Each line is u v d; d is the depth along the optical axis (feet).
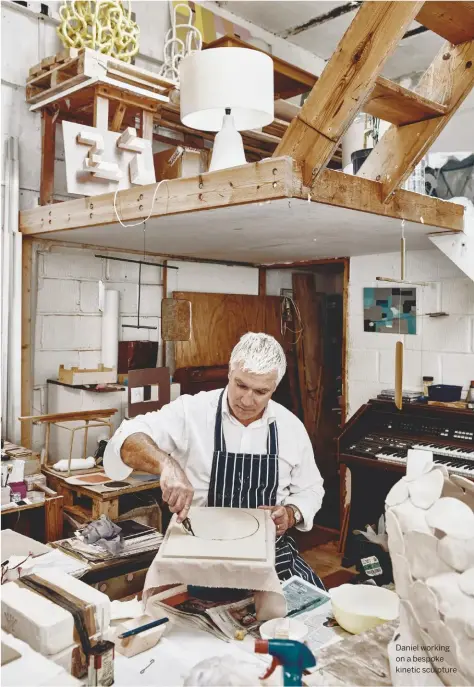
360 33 5.90
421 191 9.26
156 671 4.11
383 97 6.84
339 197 7.07
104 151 9.64
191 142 13.56
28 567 5.67
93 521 8.99
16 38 11.07
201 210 7.41
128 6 11.68
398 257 13.43
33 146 11.35
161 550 4.58
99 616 4.02
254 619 4.87
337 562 12.92
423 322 13.10
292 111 12.94
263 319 16.06
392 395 12.99
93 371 11.32
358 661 3.82
